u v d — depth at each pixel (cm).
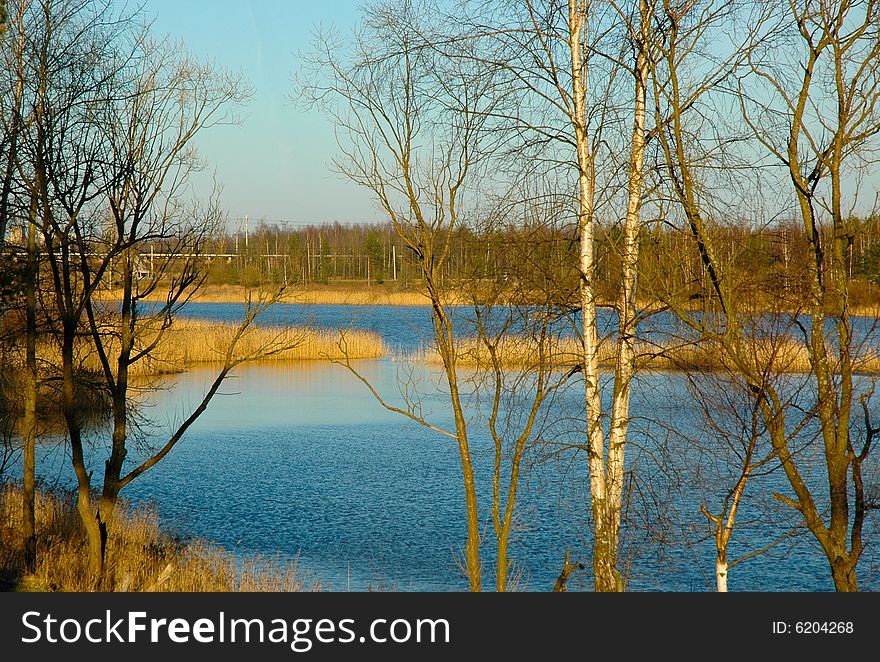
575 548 1573
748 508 1638
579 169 1127
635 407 1538
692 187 980
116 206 1166
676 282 982
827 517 1159
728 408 962
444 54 1094
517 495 1880
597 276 1105
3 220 1280
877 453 1448
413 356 5044
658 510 1179
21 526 1485
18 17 1179
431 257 968
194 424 3077
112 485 1236
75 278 1321
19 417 1667
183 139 1195
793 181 895
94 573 1233
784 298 920
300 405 3512
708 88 1048
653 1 1003
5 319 1505
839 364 887
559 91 1147
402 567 1520
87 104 1167
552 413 1716
